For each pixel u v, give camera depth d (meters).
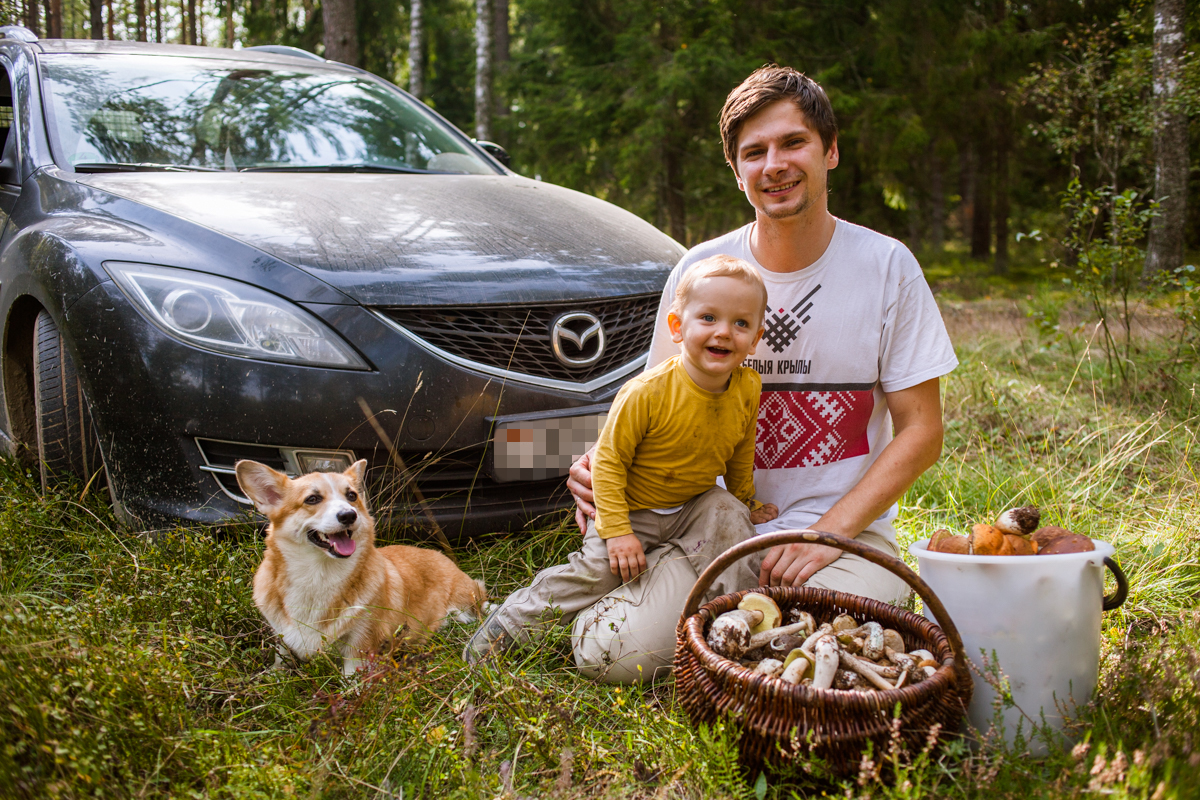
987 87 15.84
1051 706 1.87
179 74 4.07
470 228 3.15
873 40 15.60
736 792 1.69
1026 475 3.66
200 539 2.55
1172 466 3.67
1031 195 22.09
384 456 2.68
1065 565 1.85
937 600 1.74
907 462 2.31
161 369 2.61
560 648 2.43
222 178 3.33
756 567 2.32
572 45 15.94
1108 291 5.78
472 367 2.72
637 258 3.26
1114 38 12.62
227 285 2.65
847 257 2.39
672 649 2.29
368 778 1.80
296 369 2.58
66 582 2.58
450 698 2.06
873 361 2.40
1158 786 1.45
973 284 15.46
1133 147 11.18
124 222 2.90
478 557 2.84
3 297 3.14
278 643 2.29
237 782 1.67
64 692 1.71
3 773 1.48
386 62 25.06
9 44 4.16
